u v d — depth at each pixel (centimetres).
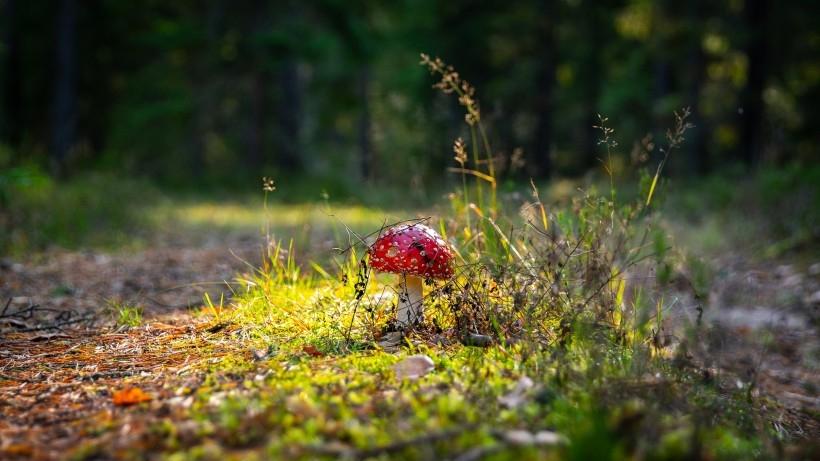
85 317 551
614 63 2911
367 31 2370
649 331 448
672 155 2088
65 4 2041
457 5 2581
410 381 338
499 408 304
